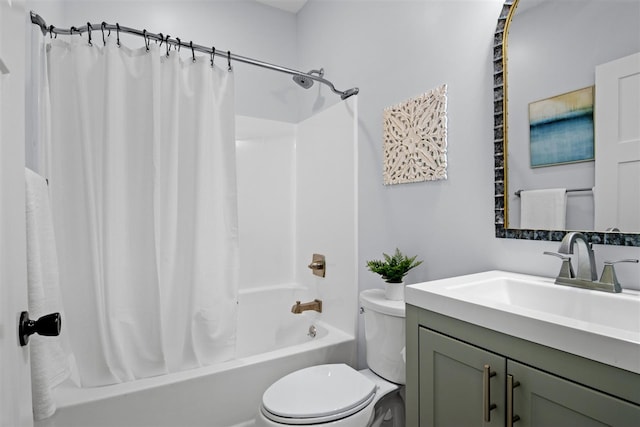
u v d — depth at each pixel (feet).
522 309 2.71
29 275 3.14
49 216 3.65
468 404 2.98
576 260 3.68
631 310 2.97
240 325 7.95
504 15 4.29
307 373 5.05
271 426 4.14
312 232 8.17
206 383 5.03
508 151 4.26
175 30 7.59
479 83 4.60
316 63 8.24
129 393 4.54
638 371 2.00
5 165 1.96
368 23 6.58
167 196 5.29
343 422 4.21
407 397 3.61
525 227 4.09
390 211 6.04
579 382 2.28
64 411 4.21
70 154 4.80
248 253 8.53
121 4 7.08
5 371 1.92
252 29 8.50
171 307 5.34
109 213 4.86
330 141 7.46
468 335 2.99
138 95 5.18
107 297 4.81
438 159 5.10
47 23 5.57
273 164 8.82
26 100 4.25
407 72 5.71
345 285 6.91
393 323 4.76
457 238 4.90
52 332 2.25
